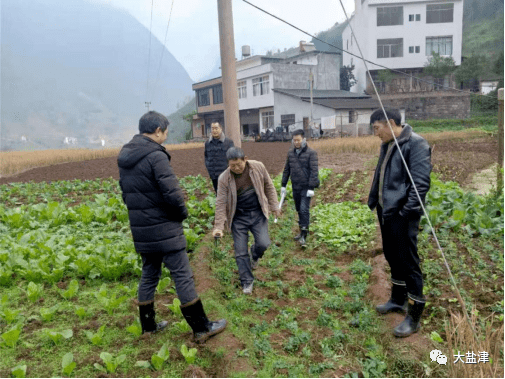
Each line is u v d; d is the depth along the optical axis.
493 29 66.44
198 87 50.69
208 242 6.07
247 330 3.81
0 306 4.13
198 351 3.45
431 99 43.47
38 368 3.24
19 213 7.57
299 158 6.11
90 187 12.34
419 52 45.00
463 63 43.78
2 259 5.40
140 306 3.62
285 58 46.69
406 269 3.57
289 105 39.50
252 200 4.69
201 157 22.89
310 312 4.20
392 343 3.53
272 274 5.15
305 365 3.32
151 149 3.35
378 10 44.59
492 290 4.41
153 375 3.15
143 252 3.49
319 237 6.61
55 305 4.16
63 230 6.85
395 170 3.55
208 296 4.35
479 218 6.17
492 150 19.72
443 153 18.44
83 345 3.57
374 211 7.63
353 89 48.38
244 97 45.47
